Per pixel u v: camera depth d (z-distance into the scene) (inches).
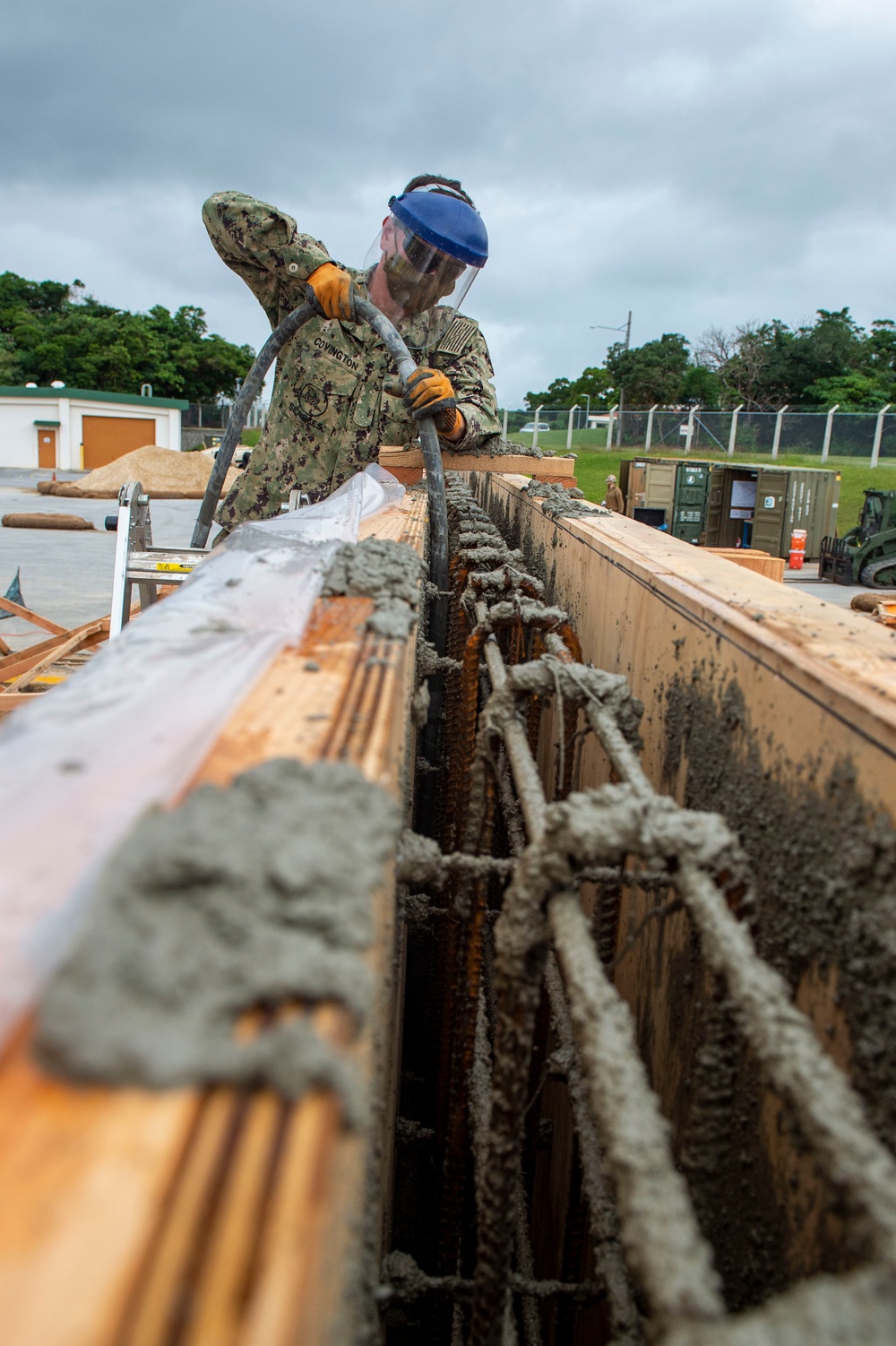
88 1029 20.7
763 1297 52.1
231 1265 17.7
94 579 399.5
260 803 31.6
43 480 1229.7
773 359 1830.7
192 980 22.7
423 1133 109.7
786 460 1110.4
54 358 1947.6
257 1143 19.8
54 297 2381.9
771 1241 51.5
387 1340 102.0
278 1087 20.8
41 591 365.7
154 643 54.0
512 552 137.5
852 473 1005.2
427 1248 115.2
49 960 24.2
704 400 1814.7
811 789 51.9
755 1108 55.5
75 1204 18.1
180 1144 19.5
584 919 43.8
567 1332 83.0
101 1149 19.2
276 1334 16.6
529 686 74.4
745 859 46.4
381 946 37.1
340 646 57.1
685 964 68.9
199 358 2122.3
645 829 44.8
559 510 153.1
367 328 200.8
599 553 115.6
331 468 214.5
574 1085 76.2
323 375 208.2
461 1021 81.4
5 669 192.1
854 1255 40.9
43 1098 20.4
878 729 45.0
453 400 157.5
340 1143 21.1
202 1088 20.9
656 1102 32.7
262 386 177.8
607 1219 63.2
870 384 1736.0
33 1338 15.6
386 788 36.5
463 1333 81.8
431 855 59.8
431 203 165.0
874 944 43.4
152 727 39.8
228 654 52.1
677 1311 25.4
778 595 76.6
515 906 48.0
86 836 29.8
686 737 75.2
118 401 1469.0
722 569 91.5
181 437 1663.4
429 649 102.8
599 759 104.3
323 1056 21.1
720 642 68.6
